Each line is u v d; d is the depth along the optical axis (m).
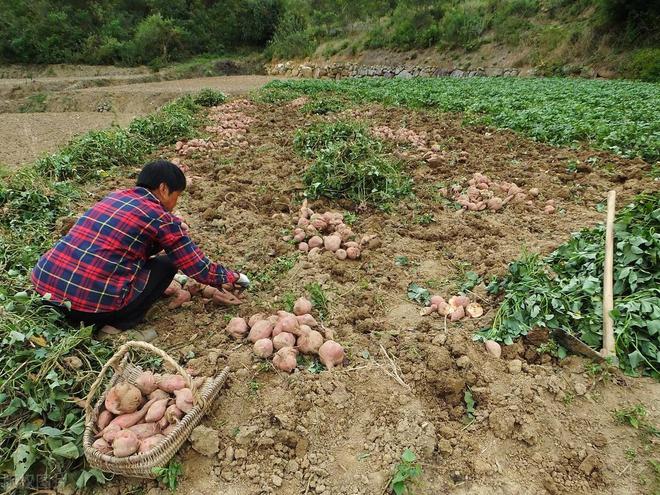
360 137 7.00
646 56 18.62
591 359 2.86
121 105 20.97
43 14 34.81
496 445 2.44
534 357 2.96
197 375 2.82
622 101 11.10
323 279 3.85
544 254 4.17
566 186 5.88
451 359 2.88
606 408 2.60
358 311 3.43
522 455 2.40
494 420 2.52
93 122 16.67
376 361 2.96
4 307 2.88
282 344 2.93
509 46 24.33
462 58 25.56
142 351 2.99
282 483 2.29
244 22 40.16
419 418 2.54
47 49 33.53
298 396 2.65
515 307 3.17
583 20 23.02
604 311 3.02
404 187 5.65
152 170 3.05
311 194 5.53
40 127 15.39
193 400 2.40
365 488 2.25
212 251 4.38
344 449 2.44
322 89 16.16
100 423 2.34
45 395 2.50
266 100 13.86
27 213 4.98
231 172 6.69
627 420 2.53
